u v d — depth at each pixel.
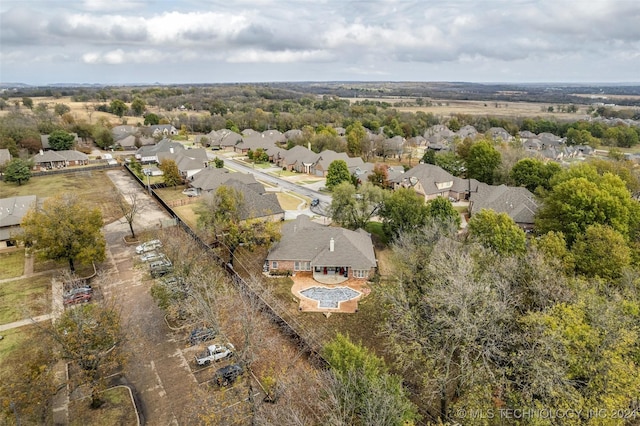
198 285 36.38
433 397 27.50
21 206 62.66
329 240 51.47
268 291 42.53
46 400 29.27
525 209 65.25
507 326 28.94
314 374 29.25
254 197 68.94
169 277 40.72
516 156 97.12
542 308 30.48
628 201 50.91
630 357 26.62
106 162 115.62
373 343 37.38
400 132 172.62
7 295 44.72
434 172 88.62
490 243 44.78
